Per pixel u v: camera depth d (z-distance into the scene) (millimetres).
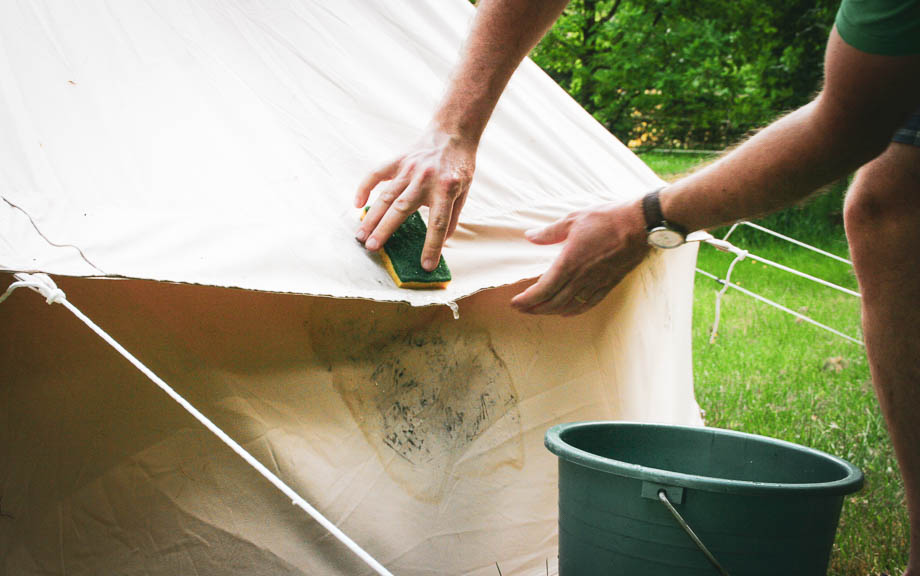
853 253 1471
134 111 1412
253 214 1335
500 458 1667
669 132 9898
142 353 1312
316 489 1440
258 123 1558
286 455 1413
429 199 1367
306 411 1441
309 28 1837
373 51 1882
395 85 1836
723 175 1209
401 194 1376
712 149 9828
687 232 1292
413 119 1749
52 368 1261
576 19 9352
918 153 1347
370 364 1511
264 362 1407
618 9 9391
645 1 9078
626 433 1449
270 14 1817
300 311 1440
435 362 1584
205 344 1357
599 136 2156
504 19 1383
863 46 958
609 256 1369
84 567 1293
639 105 9266
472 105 1411
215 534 1370
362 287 1302
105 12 1583
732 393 3406
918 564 1415
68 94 1364
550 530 1735
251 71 1671
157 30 1620
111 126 1354
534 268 1569
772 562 1117
